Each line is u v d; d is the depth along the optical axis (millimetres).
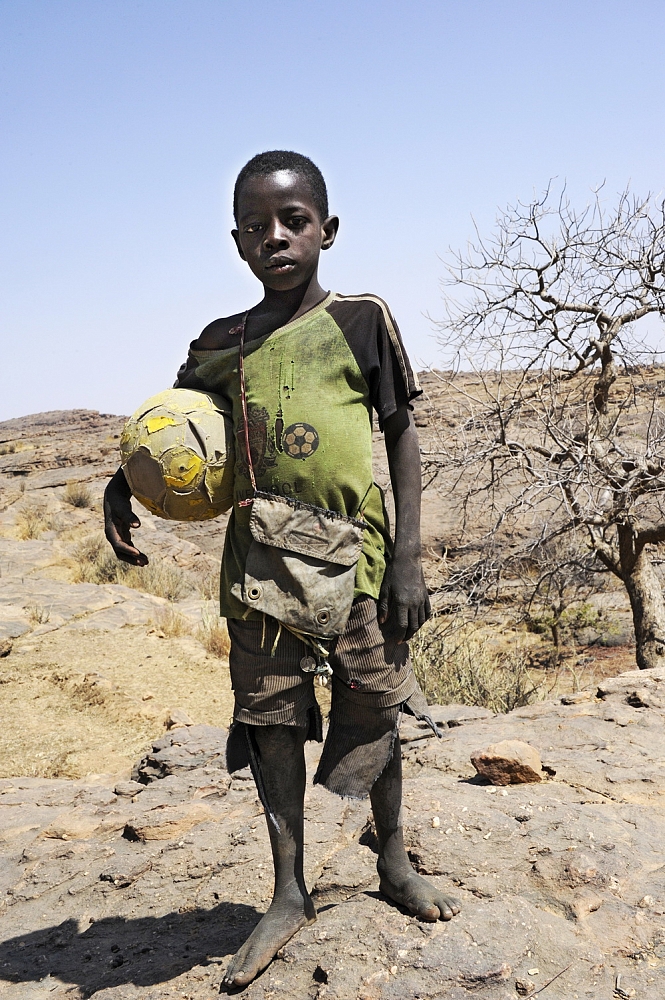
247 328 2373
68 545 21312
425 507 17359
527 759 3701
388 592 2314
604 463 11094
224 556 2455
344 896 2803
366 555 2342
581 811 3145
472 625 13750
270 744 2363
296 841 2453
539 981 2240
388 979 2209
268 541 2236
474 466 12453
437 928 2381
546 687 11516
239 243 2375
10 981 2779
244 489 2314
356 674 2338
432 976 2211
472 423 11711
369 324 2307
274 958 2416
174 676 11352
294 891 2473
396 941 2326
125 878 3309
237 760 2420
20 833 4242
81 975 2732
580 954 2342
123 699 10227
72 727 9484
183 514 2373
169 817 3729
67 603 14672
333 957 2318
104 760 8531
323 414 2258
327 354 2287
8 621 13281
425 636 10891
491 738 4422
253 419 2291
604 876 2676
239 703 2367
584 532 12023
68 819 4121
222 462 2322
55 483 32219
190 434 2295
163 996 2438
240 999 2305
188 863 3311
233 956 2479
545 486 10406
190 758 5152
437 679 10219
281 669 2301
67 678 11000
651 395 11648
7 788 5531
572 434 11469
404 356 2322
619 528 11367
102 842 3838
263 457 2273
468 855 2783
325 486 2254
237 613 2334
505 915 2424
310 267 2299
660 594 11320
